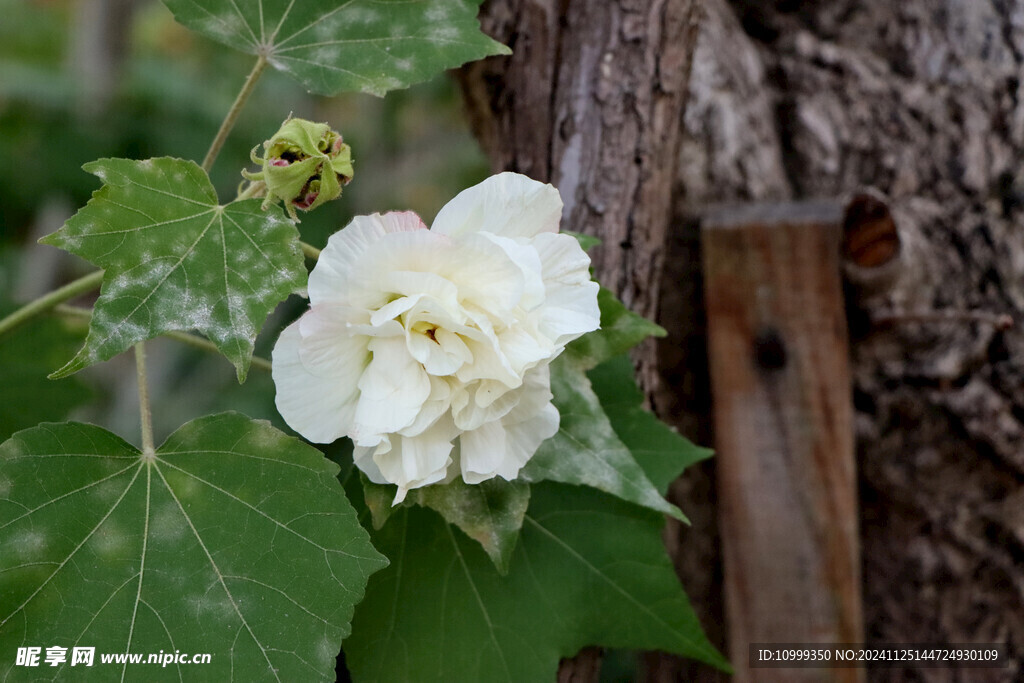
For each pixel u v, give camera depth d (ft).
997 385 2.75
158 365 5.81
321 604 2.17
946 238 2.84
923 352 2.77
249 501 2.19
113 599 2.15
